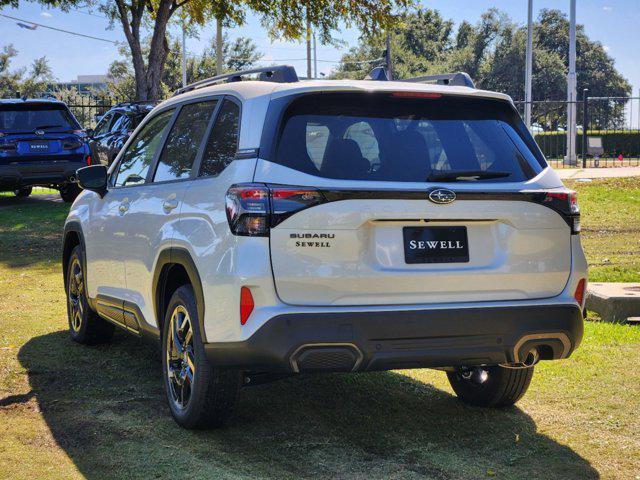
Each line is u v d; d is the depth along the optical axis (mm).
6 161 15938
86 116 48125
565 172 22766
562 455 4238
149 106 18219
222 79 4996
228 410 4367
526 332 4098
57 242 12578
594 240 12586
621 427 4652
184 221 4457
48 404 5020
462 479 3908
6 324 7246
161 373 5746
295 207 3814
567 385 5453
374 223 3912
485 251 4102
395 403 5117
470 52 87625
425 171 4039
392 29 27000
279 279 3805
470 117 4309
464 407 5055
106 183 5887
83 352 6305
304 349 3799
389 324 3875
